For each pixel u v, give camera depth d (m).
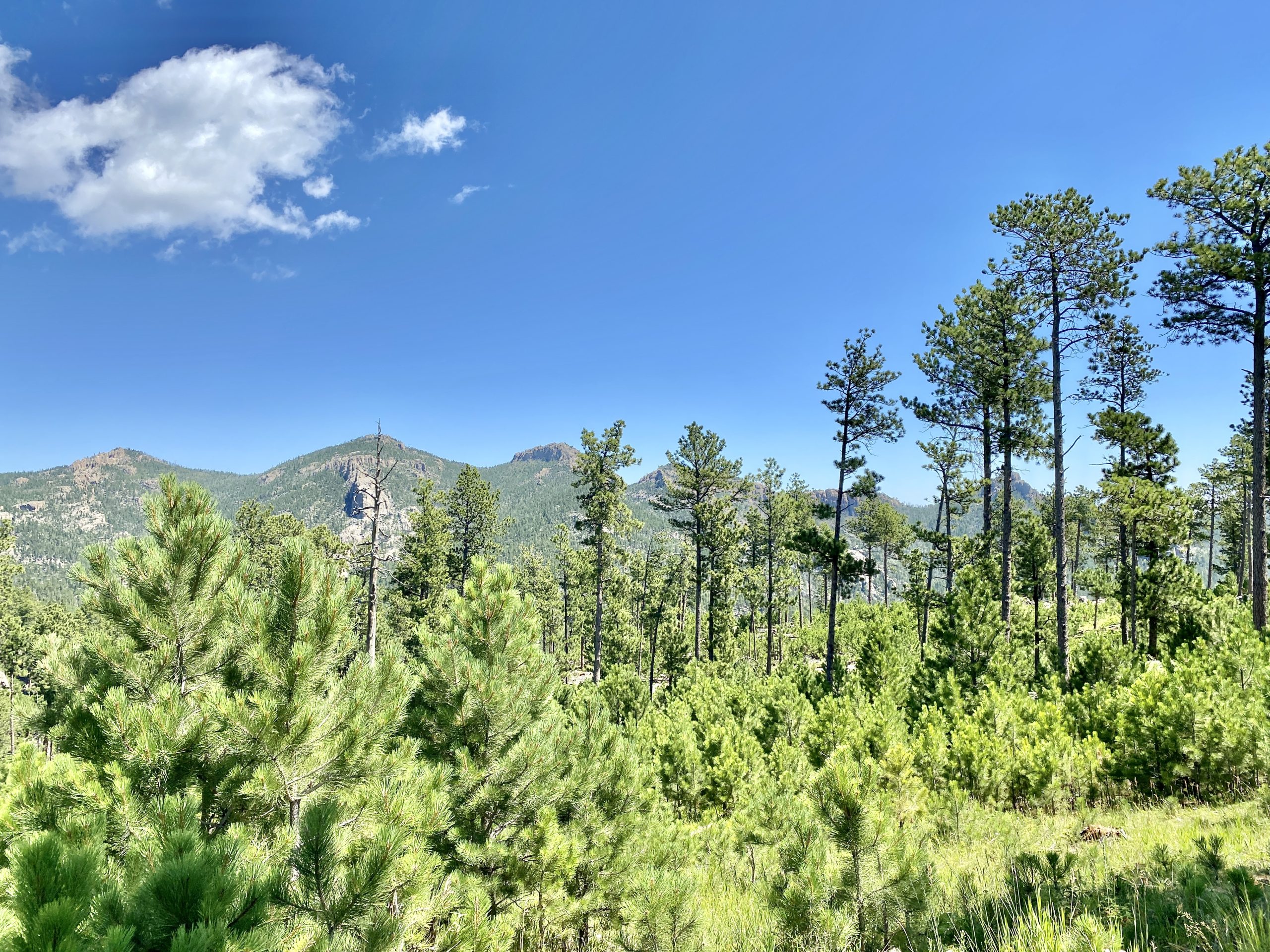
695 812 13.33
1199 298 18.64
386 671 5.48
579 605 63.09
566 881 6.42
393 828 3.90
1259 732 8.62
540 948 6.34
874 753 12.70
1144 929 3.94
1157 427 22.22
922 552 30.66
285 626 5.15
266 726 4.35
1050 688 14.64
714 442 35.72
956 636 16.00
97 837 3.23
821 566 25.39
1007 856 6.53
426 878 4.24
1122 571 23.47
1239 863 5.04
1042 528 27.17
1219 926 3.65
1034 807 10.22
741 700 18.97
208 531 5.14
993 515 27.20
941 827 8.80
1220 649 14.00
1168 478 22.77
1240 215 17.94
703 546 38.28
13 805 3.80
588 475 36.09
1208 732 9.10
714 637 37.06
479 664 6.64
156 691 4.82
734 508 36.69
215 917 2.52
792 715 16.84
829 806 5.41
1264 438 18.03
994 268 22.14
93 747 4.55
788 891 5.21
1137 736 9.79
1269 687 10.19
